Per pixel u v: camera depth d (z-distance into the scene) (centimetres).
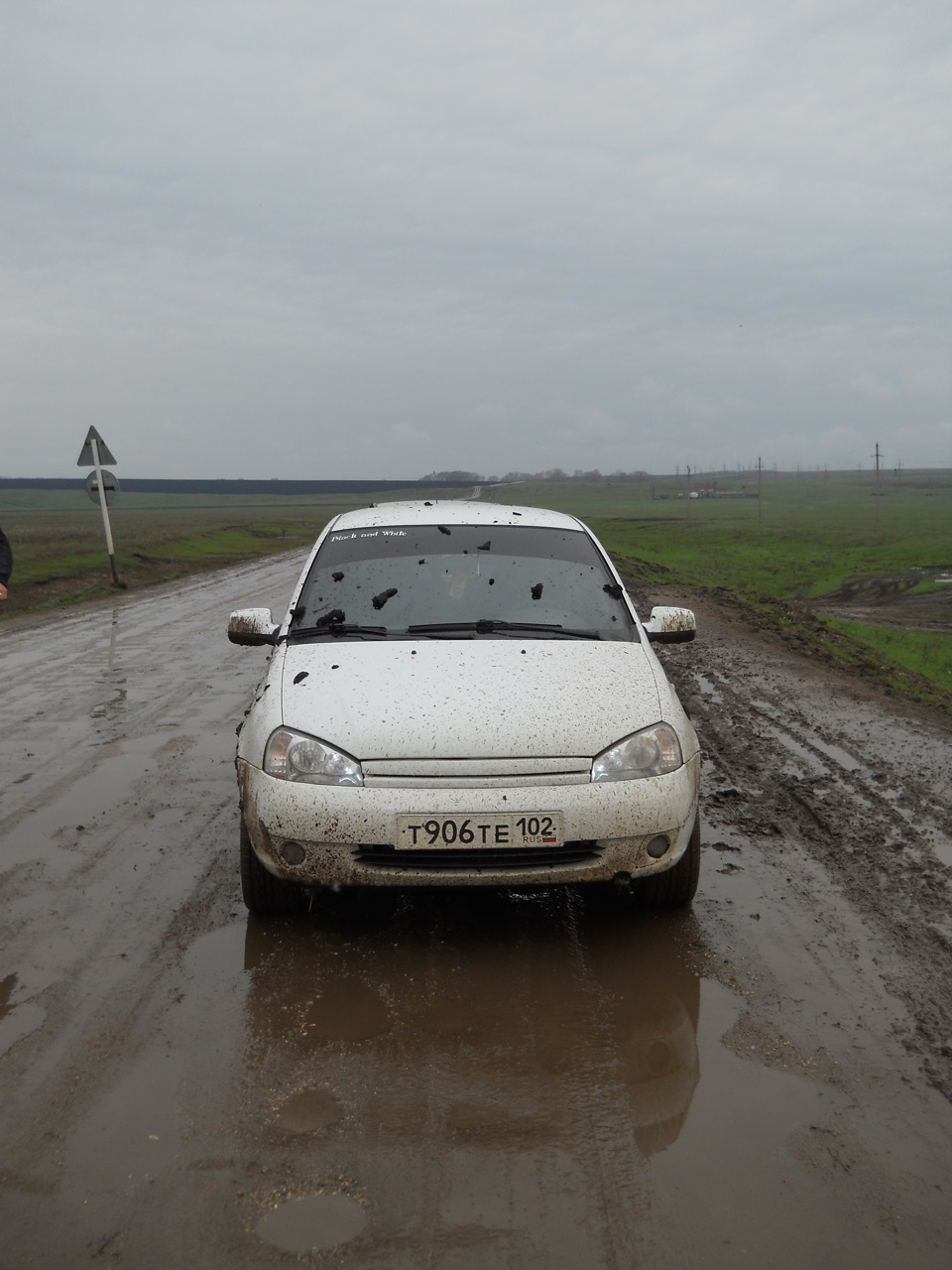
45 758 648
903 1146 251
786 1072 287
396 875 352
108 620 1438
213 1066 289
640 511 15188
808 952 365
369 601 459
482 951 370
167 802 551
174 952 367
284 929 389
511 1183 237
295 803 352
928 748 677
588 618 457
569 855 361
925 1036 306
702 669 1018
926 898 414
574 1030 311
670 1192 233
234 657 1077
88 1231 220
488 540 509
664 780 365
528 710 372
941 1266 210
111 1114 265
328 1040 304
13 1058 294
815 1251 214
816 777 602
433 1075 285
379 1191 234
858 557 4231
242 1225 222
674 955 365
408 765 354
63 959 360
